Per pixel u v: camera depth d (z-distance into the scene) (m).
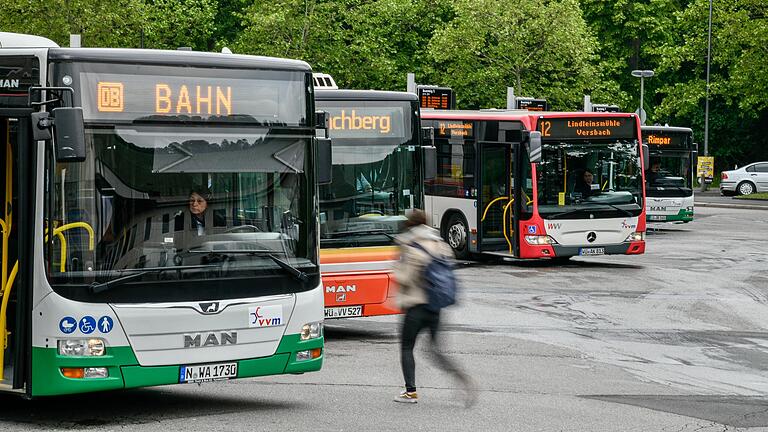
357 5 66.75
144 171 13.34
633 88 88.81
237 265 13.72
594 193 34.19
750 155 100.00
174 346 13.28
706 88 76.38
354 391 15.93
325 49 65.88
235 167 13.86
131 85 13.38
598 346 20.58
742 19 70.50
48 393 13.02
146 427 13.30
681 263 35.75
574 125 34.09
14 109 13.21
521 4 66.81
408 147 21.69
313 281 14.34
